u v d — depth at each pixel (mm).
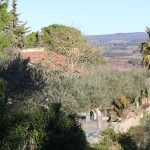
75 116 14773
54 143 12742
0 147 11711
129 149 29078
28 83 20062
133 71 51031
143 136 29188
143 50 51312
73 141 13258
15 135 11828
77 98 36500
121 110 42406
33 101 19516
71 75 36812
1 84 12836
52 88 33000
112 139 30234
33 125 12289
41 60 48812
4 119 11969
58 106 14281
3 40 39406
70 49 56031
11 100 17969
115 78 46594
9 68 19938
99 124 39656
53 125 13141
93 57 57438
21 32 61625
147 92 48281
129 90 47375
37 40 68188
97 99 40438
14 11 60906
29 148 12156
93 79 41812
